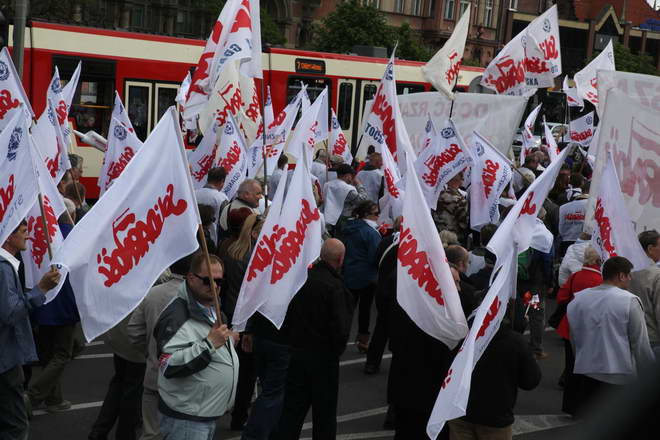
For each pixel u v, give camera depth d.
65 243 4.53
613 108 8.36
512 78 13.26
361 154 15.27
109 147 10.41
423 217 5.83
